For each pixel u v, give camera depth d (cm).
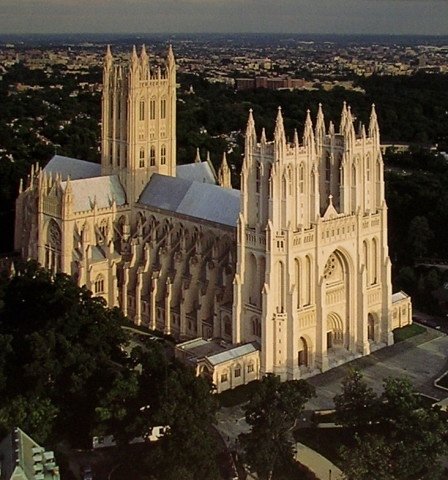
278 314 18925
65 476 14712
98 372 15800
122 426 14962
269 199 18625
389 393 15362
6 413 13988
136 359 16450
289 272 18812
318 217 19212
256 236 19075
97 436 15262
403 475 13788
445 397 18250
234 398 18375
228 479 14862
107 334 17538
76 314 17700
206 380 15738
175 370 15388
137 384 15062
